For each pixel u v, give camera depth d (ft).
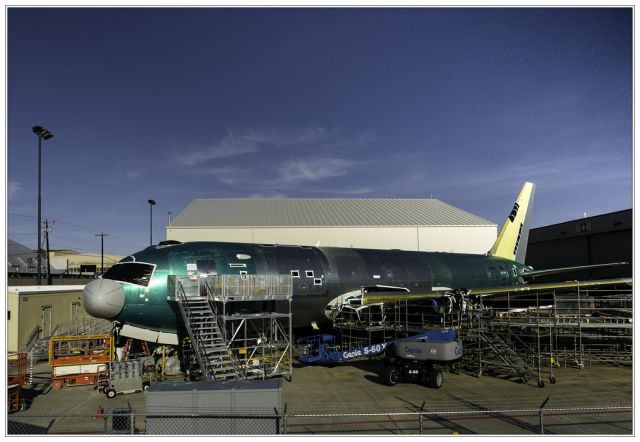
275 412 52.11
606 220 192.85
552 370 96.48
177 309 91.40
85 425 63.21
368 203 245.45
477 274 146.20
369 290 118.52
